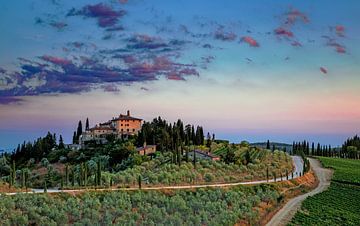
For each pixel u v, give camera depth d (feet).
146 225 292.61
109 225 289.53
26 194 341.82
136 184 467.52
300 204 413.80
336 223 350.84
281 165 623.77
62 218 295.28
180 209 339.57
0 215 282.77
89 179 488.44
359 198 456.45
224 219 314.55
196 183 483.92
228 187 444.96
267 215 365.81
